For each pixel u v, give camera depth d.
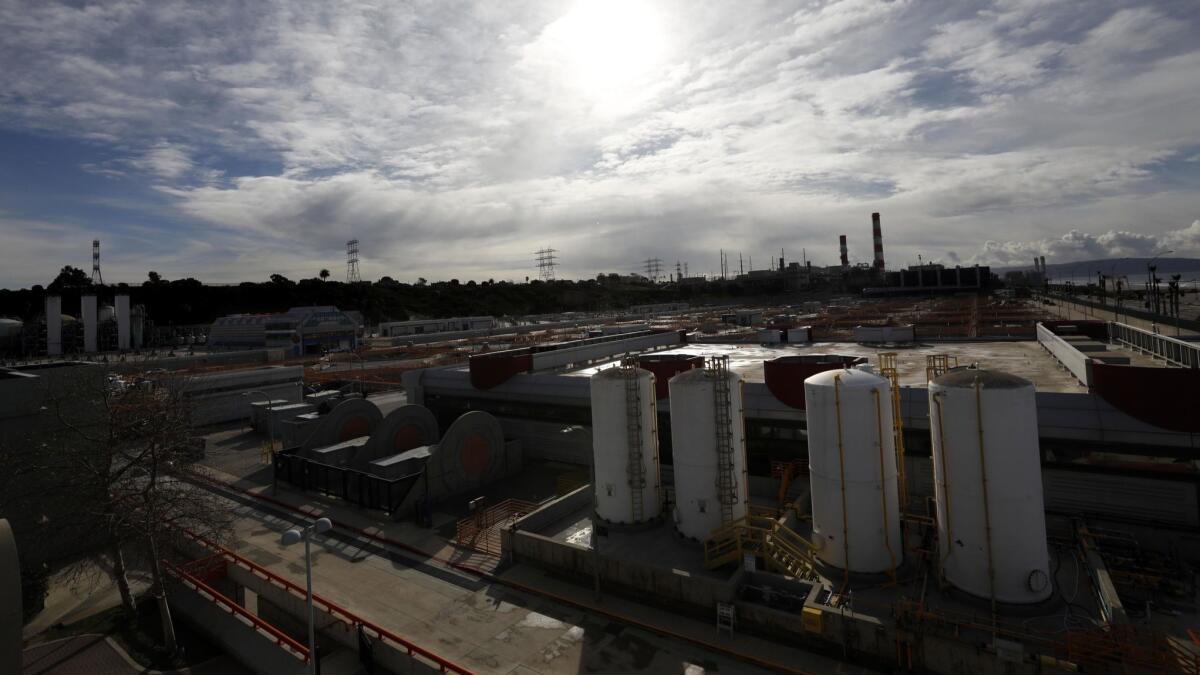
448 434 33.84
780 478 28.88
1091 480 23.27
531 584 23.59
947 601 19.39
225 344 132.50
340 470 34.22
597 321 159.12
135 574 28.41
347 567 25.91
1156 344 30.86
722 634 19.69
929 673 16.91
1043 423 23.86
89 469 23.91
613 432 26.41
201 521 25.19
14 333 137.62
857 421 20.94
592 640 19.73
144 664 21.42
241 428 56.72
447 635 20.33
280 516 32.59
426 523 30.00
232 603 22.66
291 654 20.31
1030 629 17.31
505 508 31.75
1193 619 18.08
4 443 26.33
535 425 39.75
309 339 112.25
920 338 56.91
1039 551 18.64
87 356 124.00
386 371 79.50
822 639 18.41
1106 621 17.17
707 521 24.08
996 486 18.55
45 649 22.31
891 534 21.20
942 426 19.64
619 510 26.53
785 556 22.06
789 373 28.97
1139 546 21.50
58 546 26.77
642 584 21.77
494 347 95.50
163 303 196.25
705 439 23.98
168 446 25.08
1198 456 21.41
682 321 126.38
